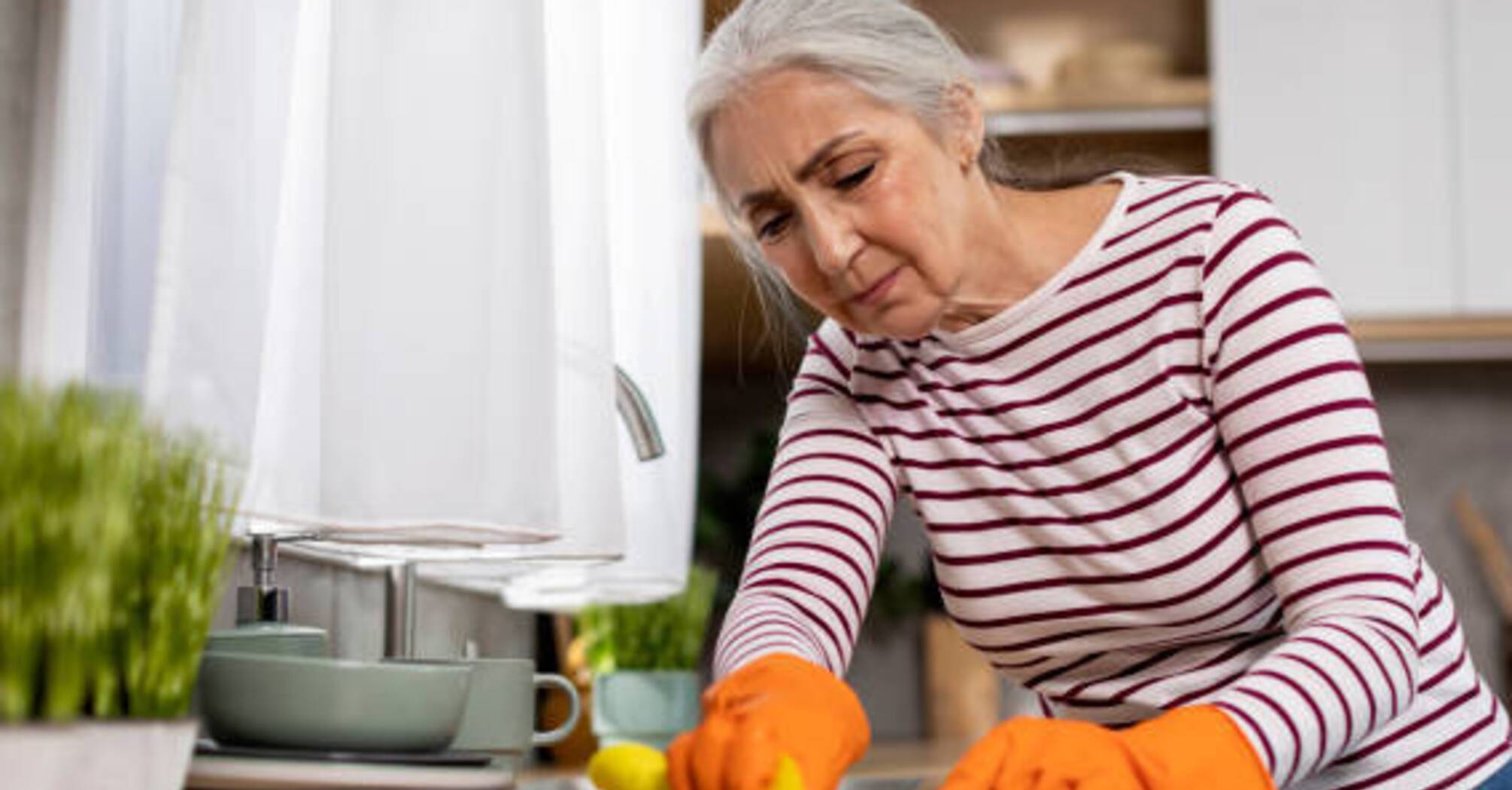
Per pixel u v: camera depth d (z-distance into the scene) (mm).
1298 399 947
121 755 630
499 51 927
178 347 854
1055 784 700
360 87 899
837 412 1103
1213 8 2846
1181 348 1004
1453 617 1085
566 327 1098
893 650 2953
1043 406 1040
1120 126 2789
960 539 1078
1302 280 972
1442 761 1038
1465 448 3053
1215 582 1016
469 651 1316
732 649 961
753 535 1101
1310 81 2838
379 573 1448
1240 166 2826
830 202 926
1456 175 2832
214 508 690
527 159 941
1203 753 745
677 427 1606
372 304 888
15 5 967
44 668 611
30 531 596
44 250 982
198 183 871
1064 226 1046
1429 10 2850
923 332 971
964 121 980
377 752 766
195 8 875
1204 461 1007
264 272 909
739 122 932
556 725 1981
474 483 900
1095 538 1035
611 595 1637
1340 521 925
